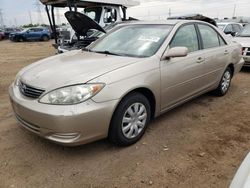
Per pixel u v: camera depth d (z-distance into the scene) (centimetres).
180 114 425
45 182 261
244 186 144
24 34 2555
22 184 258
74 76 285
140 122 331
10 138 344
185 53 336
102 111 277
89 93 271
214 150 317
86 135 275
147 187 253
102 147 321
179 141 338
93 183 259
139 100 319
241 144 331
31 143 331
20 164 289
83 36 848
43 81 290
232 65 519
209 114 428
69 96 268
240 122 398
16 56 1332
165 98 357
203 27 446
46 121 269
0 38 2895
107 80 283
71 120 262
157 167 283
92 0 898
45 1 891
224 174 272
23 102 288
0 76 755
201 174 272
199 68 410
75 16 732
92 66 311
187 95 403
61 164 289
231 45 510
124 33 411
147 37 379
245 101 493
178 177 267
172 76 356
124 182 260
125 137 313
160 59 342
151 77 324
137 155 305
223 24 1215
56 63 341
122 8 1032
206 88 451
